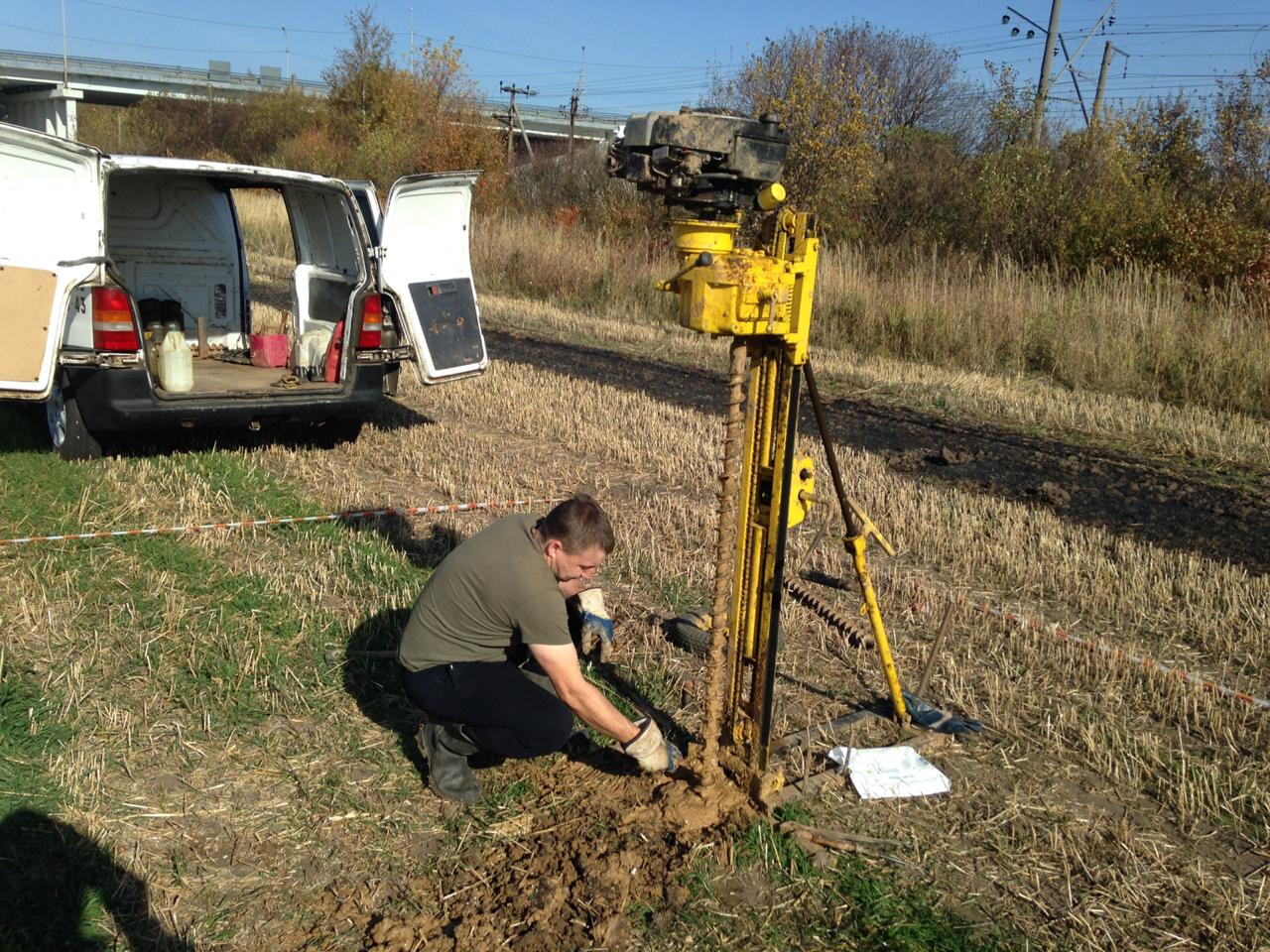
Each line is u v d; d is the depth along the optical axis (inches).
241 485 268.7
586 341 556.7
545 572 133.4
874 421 394.6
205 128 1841.8
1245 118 606.5
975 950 116.8
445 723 139.3
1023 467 332.8
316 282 337.4
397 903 121.6
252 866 127.0
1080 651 192.5
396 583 209.0
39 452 285.9
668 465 307.4
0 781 136.3
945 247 658.8
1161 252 564.4
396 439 334.3
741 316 114.0
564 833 134.3
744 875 127.8
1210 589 223.6
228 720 156.9
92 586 199.3
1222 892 127.3
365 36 1448.1
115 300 255.3
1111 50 1309.1
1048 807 144.3
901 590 220.8
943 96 1222.9
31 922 113.4
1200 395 419.5
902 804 144.2
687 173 110.9
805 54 813.9
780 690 175.9
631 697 169.6
